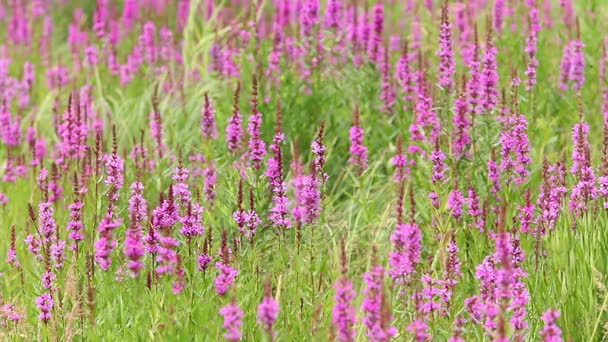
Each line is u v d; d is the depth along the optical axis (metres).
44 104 13.64
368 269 8.48
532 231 8.20
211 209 9.22
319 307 7.10
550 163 9.57
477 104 9.44
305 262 7.88
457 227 8.25
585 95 11.24
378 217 9.13
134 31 15.95
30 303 7.86
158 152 10.70
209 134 10.02
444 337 7.03
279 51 11.74
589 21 12.38
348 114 11.33
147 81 14.14
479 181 9.22
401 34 13.80
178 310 6.98
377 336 5.92
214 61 12.85
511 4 12.76
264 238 8.81
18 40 16.47
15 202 10.30
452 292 7.05
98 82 13.48
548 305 7.25
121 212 8.91
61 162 10.27
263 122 11.09
